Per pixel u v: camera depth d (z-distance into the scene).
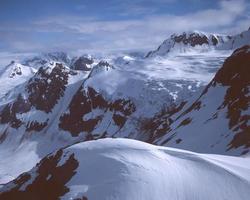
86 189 39.69
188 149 85.31
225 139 79.25
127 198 36.72
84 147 47.84
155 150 44.50
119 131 167.88
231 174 38.91
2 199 48.50
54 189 43.69
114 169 41.03
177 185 37.72
